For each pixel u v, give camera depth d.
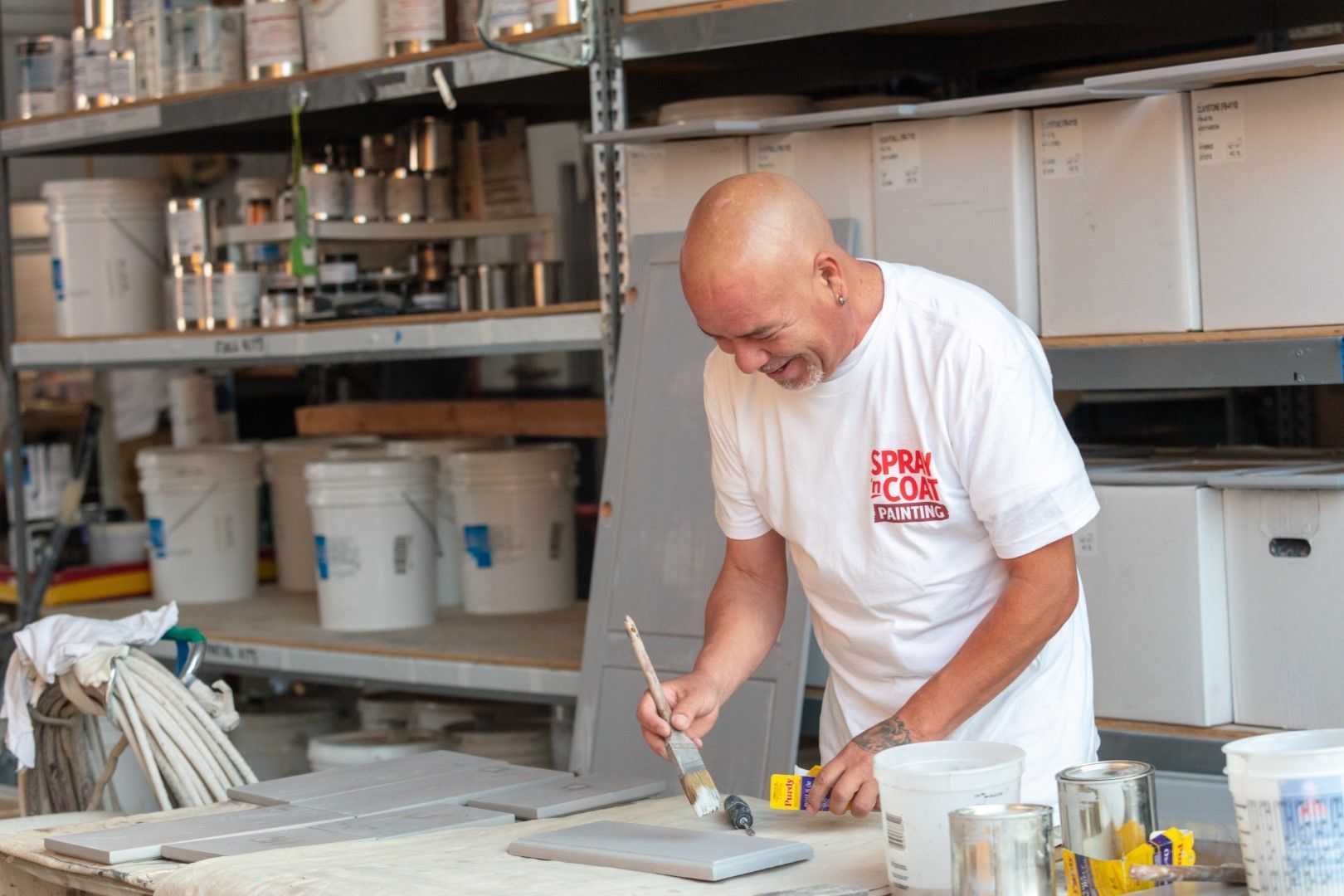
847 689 2.03
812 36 2.79
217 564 4.09
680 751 1.67
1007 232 2.38
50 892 1.90
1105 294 2.32
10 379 4.03
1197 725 2.26
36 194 5.08
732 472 1.97
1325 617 2.18
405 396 4.97
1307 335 2.14
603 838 1.61
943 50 3.23
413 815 1.84
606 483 2.80
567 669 2.95
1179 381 2.26
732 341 1.67
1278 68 2.03
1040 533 1.71
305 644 3.38
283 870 1.55
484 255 3.69
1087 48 3.08
